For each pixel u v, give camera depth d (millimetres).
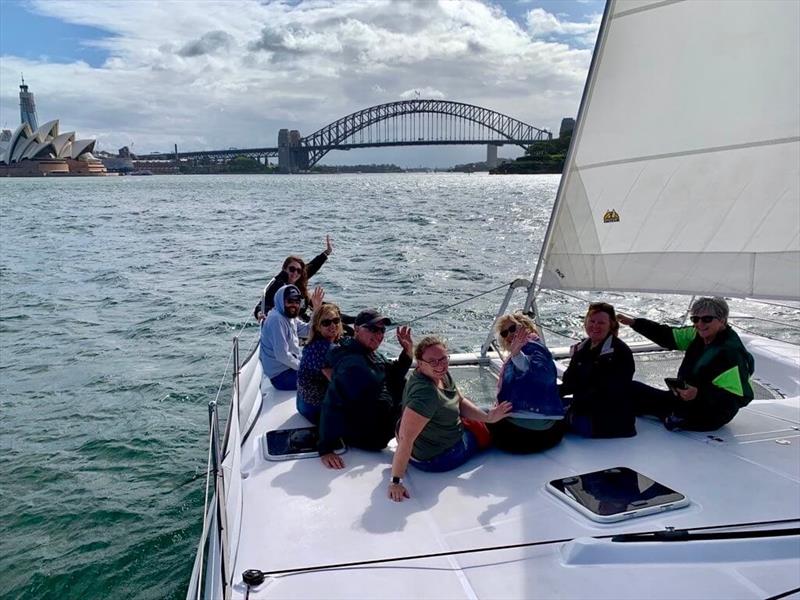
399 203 48156
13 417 7441
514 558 2588
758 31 3230
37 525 5309
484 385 4805
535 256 18141
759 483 3166
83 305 13523
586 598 2348
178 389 8203
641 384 4129
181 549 4961
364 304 12203
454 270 15938
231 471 3197
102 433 6953
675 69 3480
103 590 4566
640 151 3688
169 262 19438
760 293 3479
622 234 3865
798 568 2510
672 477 3250
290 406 4426
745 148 3393
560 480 3145
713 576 2465
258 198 60625
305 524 2863
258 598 2365
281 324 4750
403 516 2922
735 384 3676
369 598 2359
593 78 3695
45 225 34312
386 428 3639
